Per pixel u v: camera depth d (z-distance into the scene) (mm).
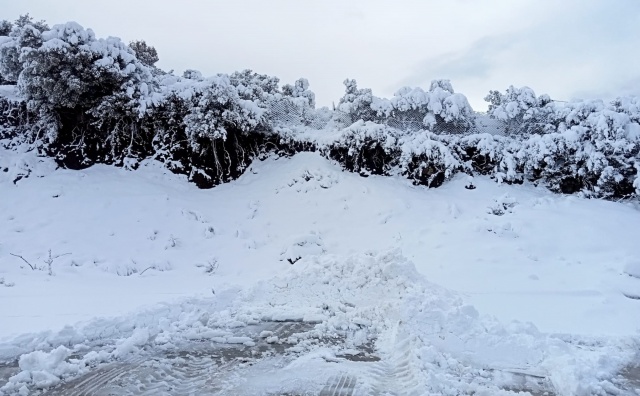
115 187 14031
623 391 4734
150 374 4934
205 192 15250
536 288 9055
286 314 7113
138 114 14812
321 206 14398
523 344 5754
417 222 13344
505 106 16734
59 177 13906
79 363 5152
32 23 16547
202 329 6453
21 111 14781
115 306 7668
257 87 17047
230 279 10664
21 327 6348
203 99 14938
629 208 13766
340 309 7297
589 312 7656
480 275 9875
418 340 5797
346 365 5223
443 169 15172
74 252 11430
